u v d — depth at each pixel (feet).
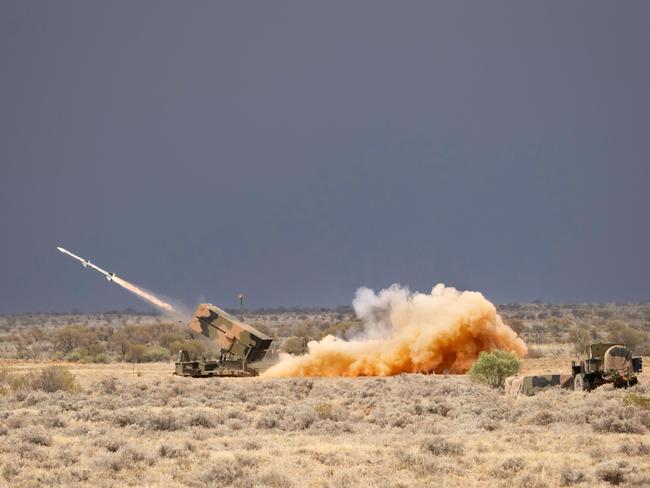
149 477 401.49
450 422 562.66
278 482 383.24
